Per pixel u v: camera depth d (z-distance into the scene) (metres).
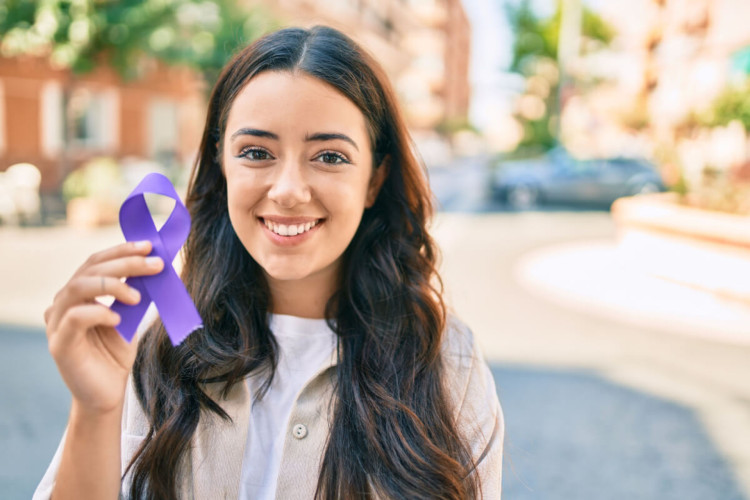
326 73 0.97
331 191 0.98
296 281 1.13
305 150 0.97
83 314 0.77
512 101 34.03
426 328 1.12
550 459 3.13
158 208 10.52
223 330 1.12
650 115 23.47
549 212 13.62
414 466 1.00
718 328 5.41
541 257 8.62
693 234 6.75
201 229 1.19
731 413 3.68
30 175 10.00
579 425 3.49
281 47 0.99
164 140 16.44
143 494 1.04
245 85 0.99
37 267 6.88
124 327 0.81
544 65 32.34
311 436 1.04
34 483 2.80
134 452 1.06
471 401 1.11
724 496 2.84
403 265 1.17
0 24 9.64
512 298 6.27
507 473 3.00
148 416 1.07
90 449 0.84
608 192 14.07
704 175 8.78
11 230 9.23
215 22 10.78
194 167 1.19
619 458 3.15
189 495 1.03
